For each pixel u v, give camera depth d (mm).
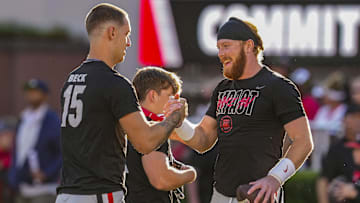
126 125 13141
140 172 15062
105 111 13156
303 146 13805
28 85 27969
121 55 13812
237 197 13664
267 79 14289
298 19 39562
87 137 13188
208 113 15812
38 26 67500
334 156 21422
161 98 15023
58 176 28312
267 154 14234
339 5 39344
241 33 14445
